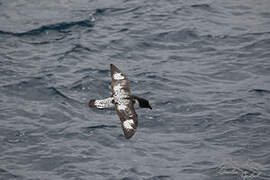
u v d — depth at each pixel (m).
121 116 26.67
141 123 56.81
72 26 75.12
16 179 49.38
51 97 61.09
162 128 56.25
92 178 49.56
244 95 61.22
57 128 56.25
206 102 59.97
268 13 78.31
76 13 78.25
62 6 80.25
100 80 63.72
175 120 57.31
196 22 75.81
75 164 51.34
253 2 81.25
